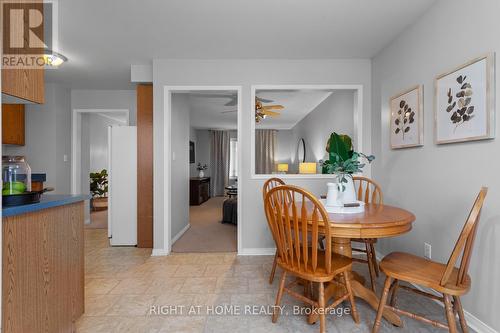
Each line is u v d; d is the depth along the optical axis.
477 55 1.68
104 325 1.73
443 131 1.95
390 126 2.71
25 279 1.23
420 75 2.26
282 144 8.98
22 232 1.21
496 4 1.55
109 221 3.53
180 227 3.99
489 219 1.60
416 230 2.32
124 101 4.49
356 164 2.02
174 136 3.67
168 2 2.04
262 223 3.16
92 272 2.61
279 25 2.40
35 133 4.09
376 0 2.03
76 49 2.88
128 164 3.54
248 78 3.15
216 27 2.43
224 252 3.21
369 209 2.00
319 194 3.19
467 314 1.74
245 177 3.15
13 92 1.25
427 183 2.17
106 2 2.03
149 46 2.82
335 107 4.37
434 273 1.50
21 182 1.37
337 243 2.01
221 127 8.81
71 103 4.46
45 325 1.36
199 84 3.14
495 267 1.56
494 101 1.56
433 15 2.09
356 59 3.16
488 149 1.61
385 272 1.55
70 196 1.64
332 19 2.29
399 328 1.68
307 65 3.16
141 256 3.09
